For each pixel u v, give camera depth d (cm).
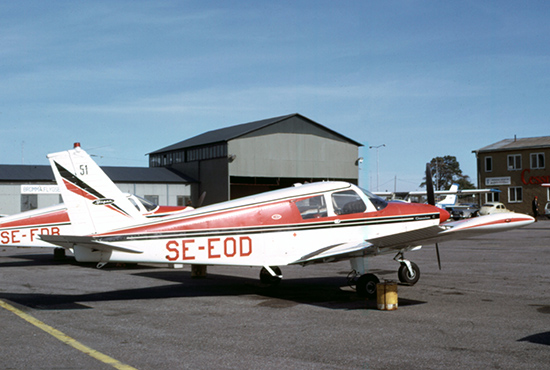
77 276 1111
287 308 736
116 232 768
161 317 676
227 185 3978
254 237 821
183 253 788
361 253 843
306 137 4288
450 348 516
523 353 496
